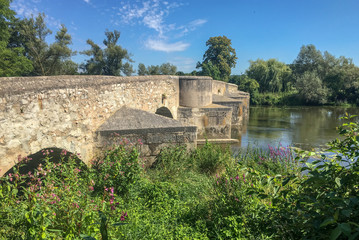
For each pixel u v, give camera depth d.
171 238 3.37
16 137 4.31
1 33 18.97
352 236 1.36
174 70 44.38
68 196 3.27
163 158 6.90
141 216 4.02
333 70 47.34
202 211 4.24
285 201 2.26
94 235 2.71
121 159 5.23
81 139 6.04
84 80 6.67
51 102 5.06
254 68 52.44
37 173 3.81
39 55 29.98
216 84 22.95
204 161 7.29
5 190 3.32
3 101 4.09
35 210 2.58
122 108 7.80
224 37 48.16
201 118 14.37
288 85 52.97
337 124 23.28
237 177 4.15
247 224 3.48
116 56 37.97
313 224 1.80
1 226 2.66
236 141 14.41
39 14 29.19
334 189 1.86
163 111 12.68
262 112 34.69
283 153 7.80
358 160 1.84
